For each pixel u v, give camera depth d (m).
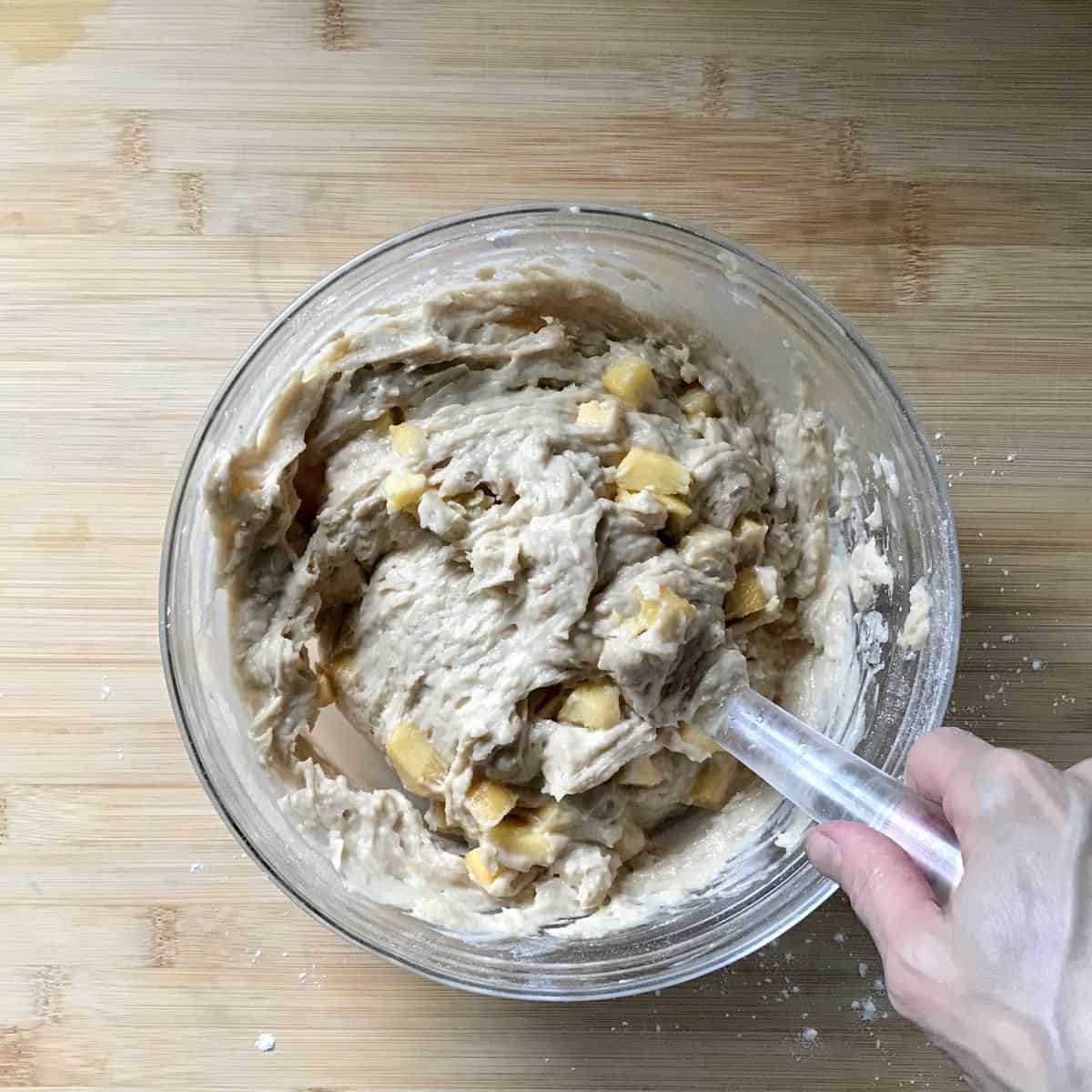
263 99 0.41
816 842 0.31
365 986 0.41
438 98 0.41
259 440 0.38
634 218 0.37
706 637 0.37
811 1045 0.41
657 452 0.39
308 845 0.39
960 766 0.30
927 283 0.42
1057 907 0.27
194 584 0.38
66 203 0.41
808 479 0.41
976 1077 0.28
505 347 0.39
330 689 0.40
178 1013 0.40
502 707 0.37
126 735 0.41
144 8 0.41
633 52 0.42
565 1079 0.40
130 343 0.41
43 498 0.41
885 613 0.41
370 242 0.41
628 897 0.39
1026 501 0.42
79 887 0.41
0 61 0.41
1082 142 0.42
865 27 0.42
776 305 0.39
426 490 0.38
